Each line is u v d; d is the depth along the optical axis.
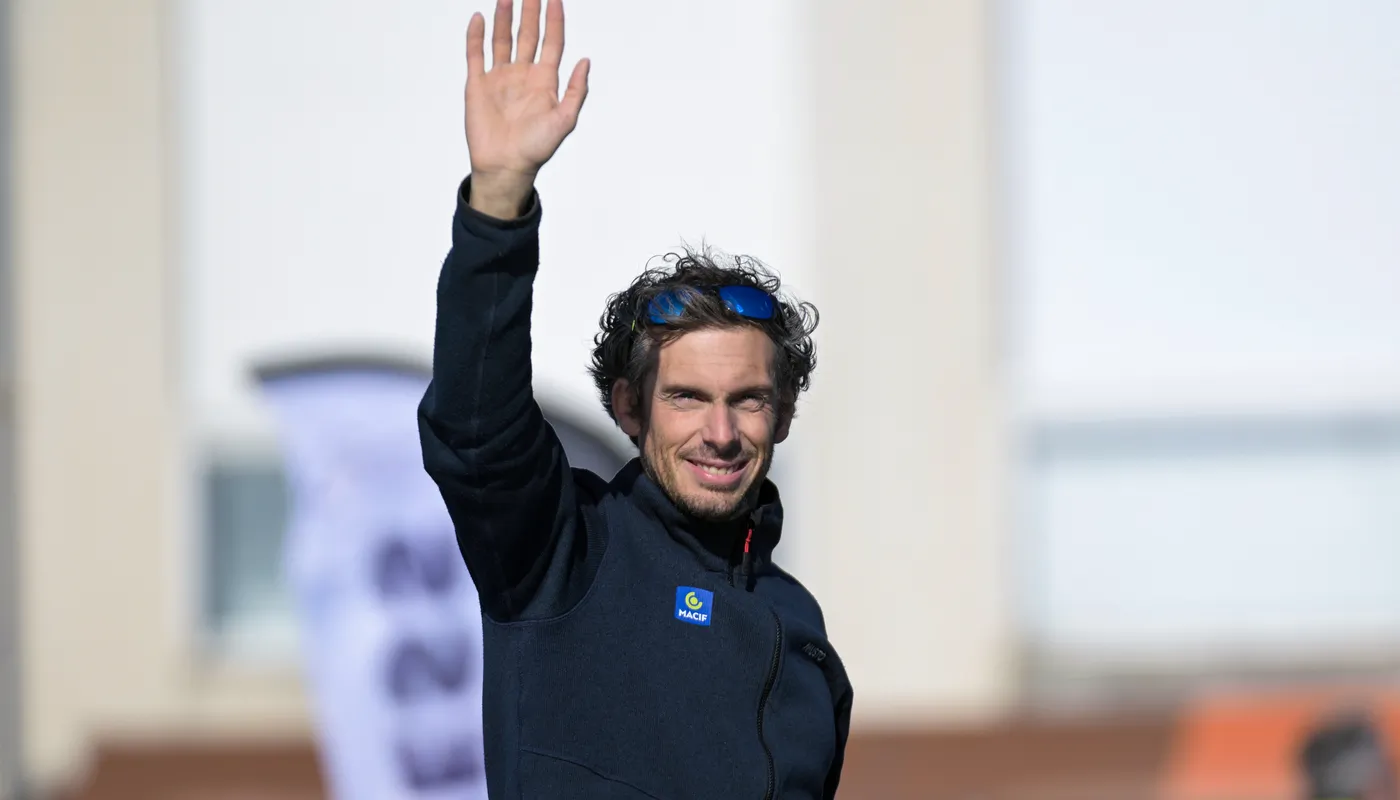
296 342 30.53
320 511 19.45
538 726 7.91
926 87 31.14
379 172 30.70
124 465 30.27
